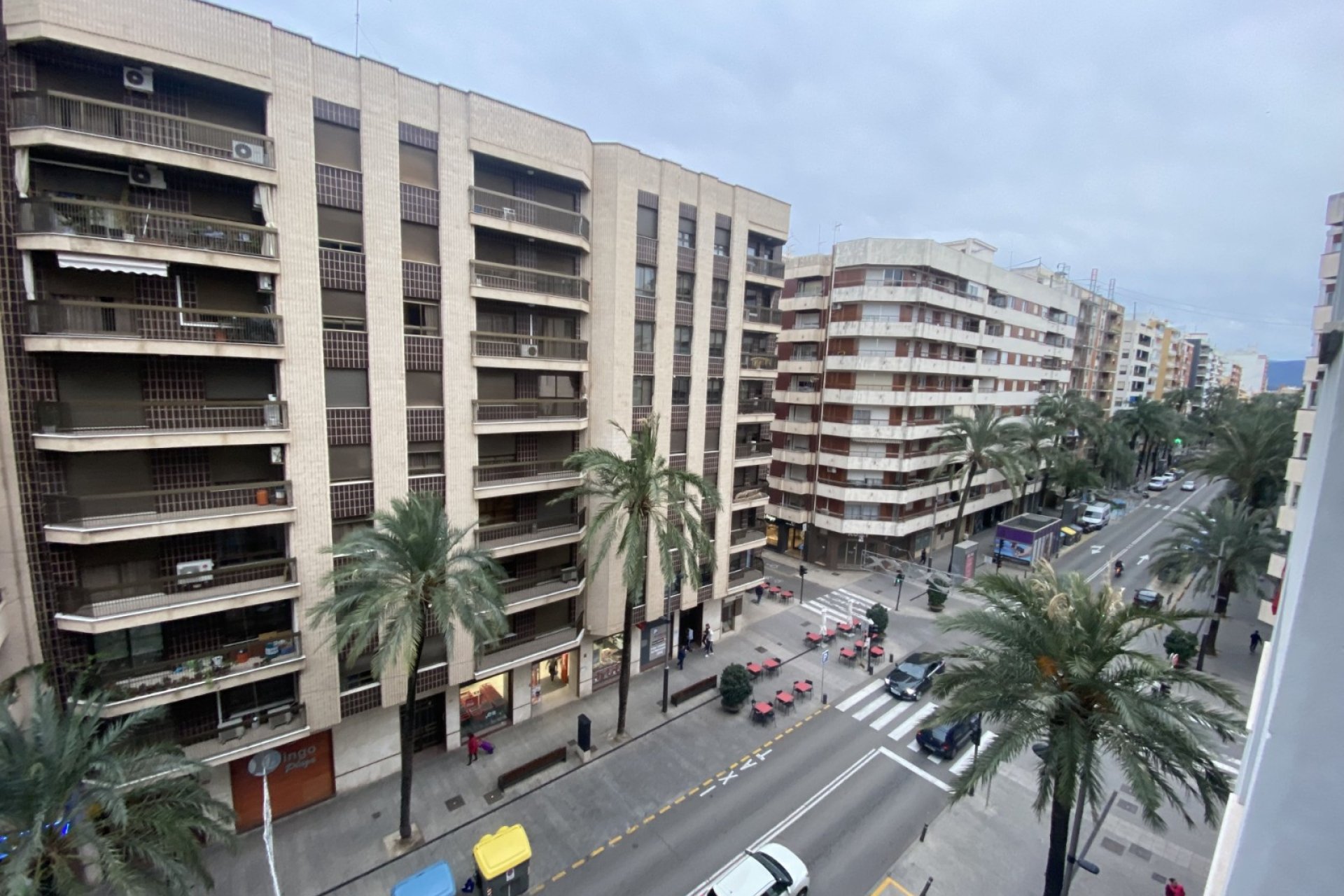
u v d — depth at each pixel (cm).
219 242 1588
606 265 2355
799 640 3269
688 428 2778
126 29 1420
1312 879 204
